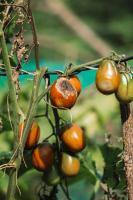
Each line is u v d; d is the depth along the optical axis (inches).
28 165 42.4
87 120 64.7
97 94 66.7
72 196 62.4
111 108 66.2
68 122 39.2
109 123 66.6
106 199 45.3
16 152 36.1
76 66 35.8
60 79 35.6
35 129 37.8
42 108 57.4
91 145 57.7
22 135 35.9
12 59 39.0
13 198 36.4
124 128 36.7
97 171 45.7
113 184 42.0
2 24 36.7
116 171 41.9
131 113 36.7
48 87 35.7
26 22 37.3
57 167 39.8
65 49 165.8
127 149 36.6
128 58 35.2
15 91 36.0
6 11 38.2
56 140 39.3
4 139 50.3
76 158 39.7
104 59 35.4
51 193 41.4
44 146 38.9
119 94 35.3
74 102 35.7
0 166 36.1
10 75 35.8
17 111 36.0
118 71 35.1
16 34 37.4
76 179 45.6
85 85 66.9
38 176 53.8
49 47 165.8
